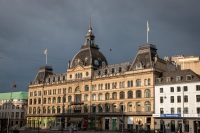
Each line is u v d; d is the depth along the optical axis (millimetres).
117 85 111625
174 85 96375
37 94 146250
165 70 107375
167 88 97688
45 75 147875
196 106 90812
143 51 109312
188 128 91250
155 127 98000
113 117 110625
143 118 101750
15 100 172625
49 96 139250
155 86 100500
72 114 125375
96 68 123938
